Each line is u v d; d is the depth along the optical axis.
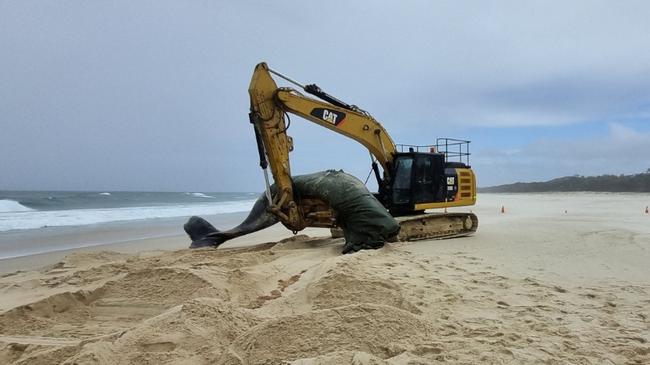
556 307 5.60
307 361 3.32
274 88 10.62
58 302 5.62
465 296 6.00
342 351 3.58
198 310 4.39
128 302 5.84
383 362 3.37
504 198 55.12
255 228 11.75
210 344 3.99
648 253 10.09
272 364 3.69
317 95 11.27
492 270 7.70
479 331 4.63
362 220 9.57
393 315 4.37
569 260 9.09
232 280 6.39
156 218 25.30
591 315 5.30
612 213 24.36
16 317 5.27
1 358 4.18
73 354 3.97
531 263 8.67
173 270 6.31
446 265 7.93
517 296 6.09
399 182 12.90
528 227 16.22
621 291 6.46
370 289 5.60
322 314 4.23
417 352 3.95
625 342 4.44
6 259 11.20
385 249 9.19
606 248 10.85
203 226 12.09
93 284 6.48
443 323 4.88
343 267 6.58
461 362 3.74
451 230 13.36
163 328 4.12
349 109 12.00
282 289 6.51
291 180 10.82
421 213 13.41
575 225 16.86
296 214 10.66
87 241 14.78
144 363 3.70
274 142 10.58
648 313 5.40
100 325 5.38
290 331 4.01
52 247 13.37
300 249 10.24
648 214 23.27
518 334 4.56
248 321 4.55
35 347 4.28
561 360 3.93
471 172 14.57
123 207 35.97
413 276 6.90
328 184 10.26
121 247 13.34
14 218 22.61
